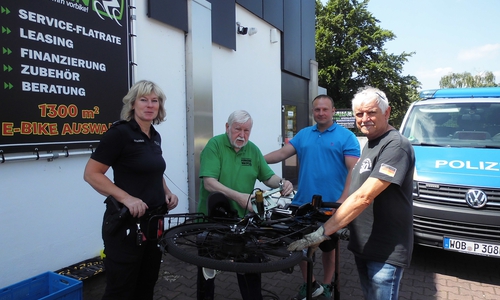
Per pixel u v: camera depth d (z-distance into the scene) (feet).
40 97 10.50
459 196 12.56
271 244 6.14
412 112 17.78
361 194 6.31
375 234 7.05
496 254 11.90
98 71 12.19
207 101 17.61
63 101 11.13
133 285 7.69
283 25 26.25
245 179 8.85
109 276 7.44
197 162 17.06
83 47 11.68
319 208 7.36
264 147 24.25
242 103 21.59
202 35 17.20
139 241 7.24
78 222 11.99
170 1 15.35
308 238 6.18
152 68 14.83
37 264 10.87
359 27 98.43
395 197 6.87
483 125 15.81
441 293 11.84
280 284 12.30
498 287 12.35
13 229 10.23
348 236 7.85
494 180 12.31
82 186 12.05
